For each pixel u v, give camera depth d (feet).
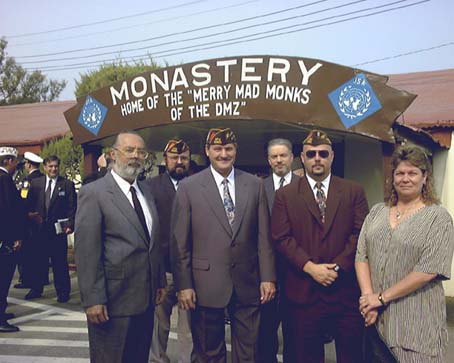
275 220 13.60
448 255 10.91
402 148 11.59
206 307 13.34
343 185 13.53
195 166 21.90
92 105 24.14
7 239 20.13
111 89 23.57
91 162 27.71
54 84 133.90
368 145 28.58
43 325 22.07
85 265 11.98
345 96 20.10
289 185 13.79
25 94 130.52
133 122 23.12
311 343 13.26
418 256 10.94
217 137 13.47
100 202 12.26
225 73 21.34
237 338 13.58
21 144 43.80
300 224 13.34
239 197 13.60
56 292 26.68
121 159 12.58
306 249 13.26
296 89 20.54
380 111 19.75
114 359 12.26
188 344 16.20
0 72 130.11
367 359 12.17
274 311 14.75
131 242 12.36
